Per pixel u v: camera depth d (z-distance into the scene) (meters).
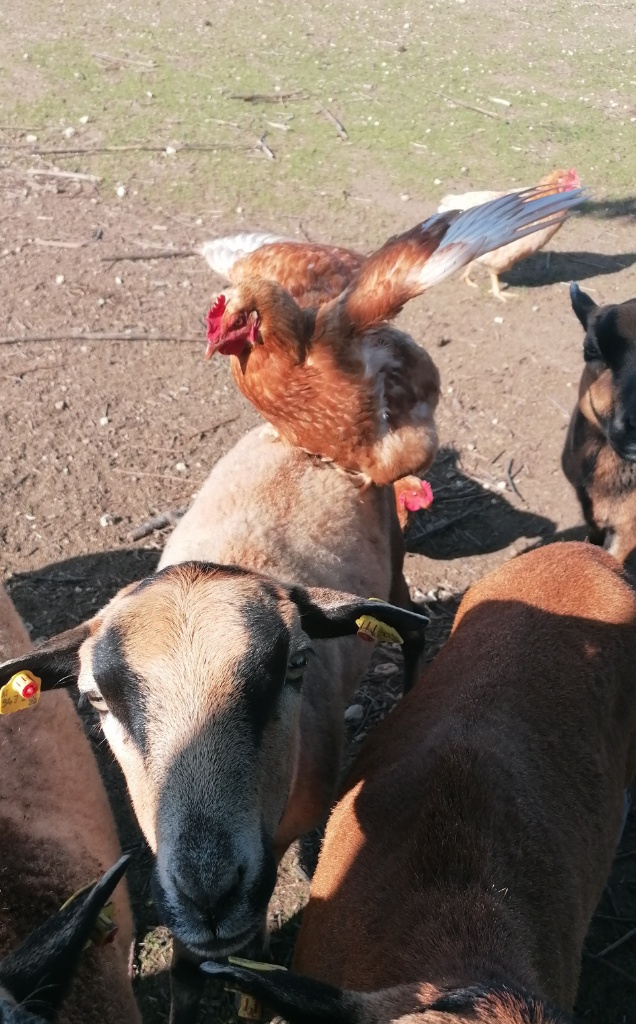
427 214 2.39
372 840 0.79
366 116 2.89
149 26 3.49
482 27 3.67
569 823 0.81
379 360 1.01
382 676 1.30
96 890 0.62
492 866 0.73
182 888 0.68
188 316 1.99
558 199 1.02
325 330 0.98
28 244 2.19
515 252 2.03
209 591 0.77
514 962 0.66
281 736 0.77
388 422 1.03
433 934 0.68
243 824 0.71
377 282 0.98
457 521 1.55
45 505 1.53
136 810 0.78
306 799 0.92
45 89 2.95
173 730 0.71
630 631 0.94
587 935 1.04
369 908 0.73
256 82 3.07
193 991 0.90
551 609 0.94
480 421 1.77
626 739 0.93
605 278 2.22
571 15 3.85
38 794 0.86
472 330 2.03
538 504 1.59
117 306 2.01
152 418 1.71
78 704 1.24
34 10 3.58
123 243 2.22
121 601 0.78
